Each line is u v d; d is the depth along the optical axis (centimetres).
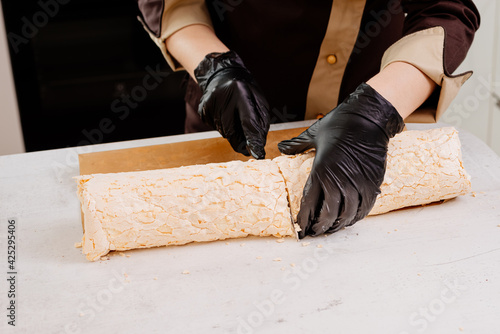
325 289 94
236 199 106
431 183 113
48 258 105
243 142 124
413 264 100
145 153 133
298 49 139
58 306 92
